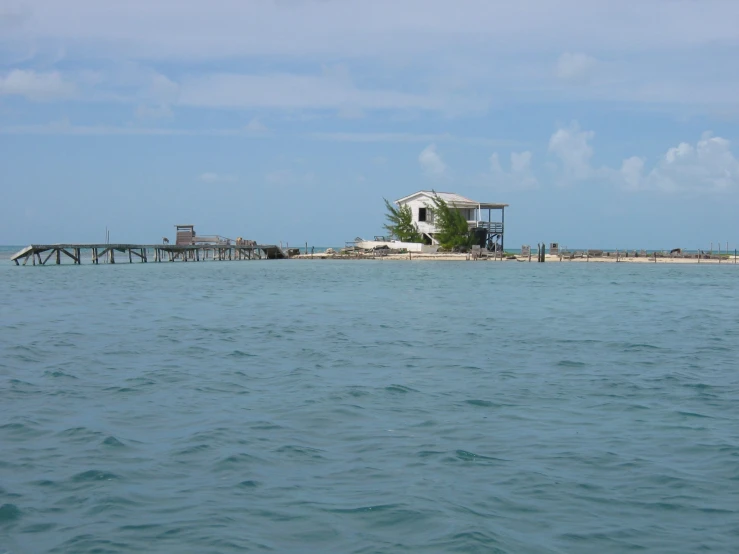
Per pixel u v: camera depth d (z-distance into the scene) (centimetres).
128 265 8088
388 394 1564
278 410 1424
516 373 1808
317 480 1032
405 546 830
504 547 827
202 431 1273
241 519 899
